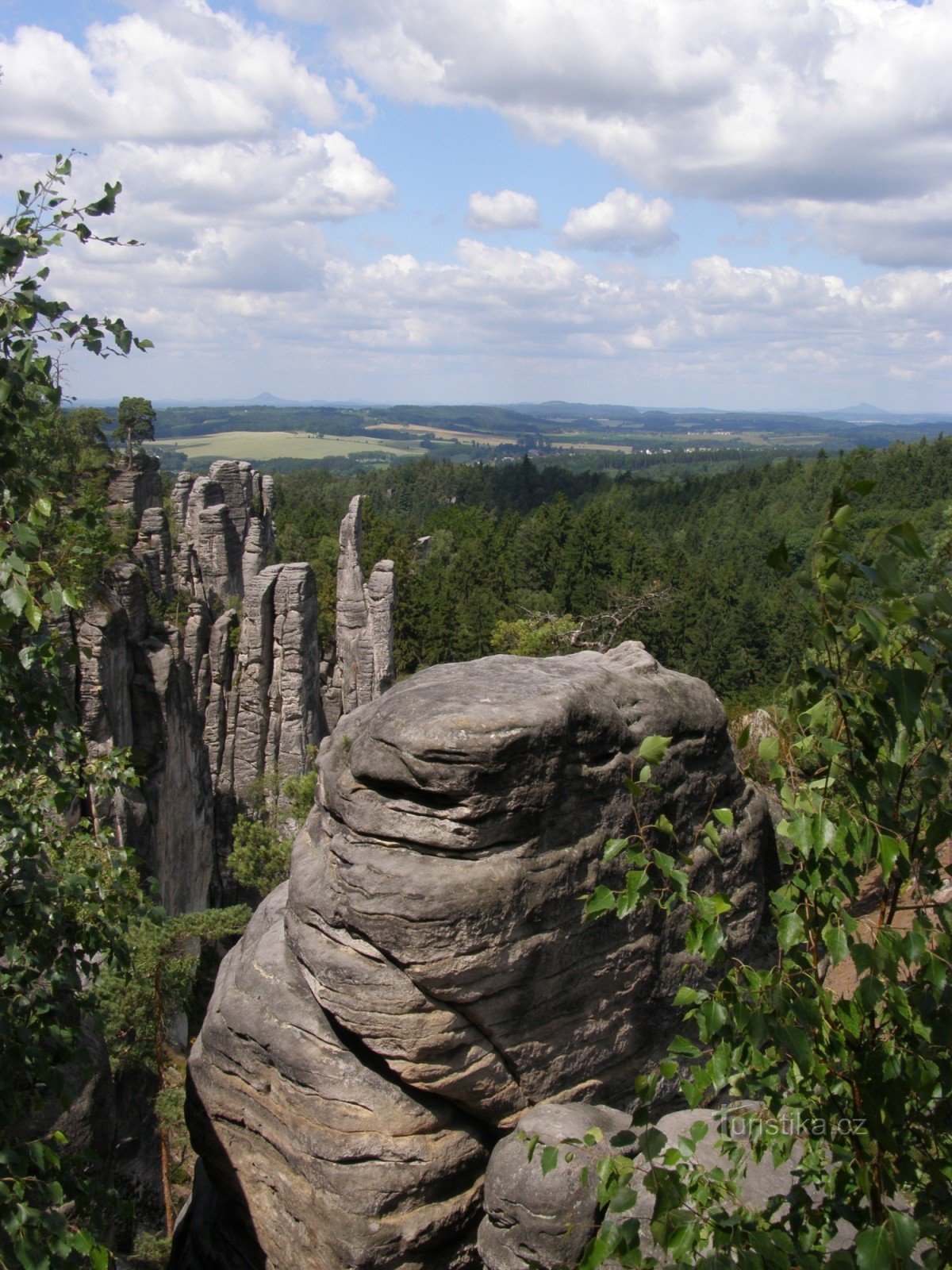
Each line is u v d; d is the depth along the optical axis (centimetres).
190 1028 3722
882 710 676
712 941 707
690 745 1518
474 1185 1324
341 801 1310
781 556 693
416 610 10188
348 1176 1264
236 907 2834
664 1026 1482
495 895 1223
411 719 1251
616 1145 788
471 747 1206
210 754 5772
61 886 1087
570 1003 1340
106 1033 2539
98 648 3516
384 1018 1234
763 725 1991
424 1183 1270
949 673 659
